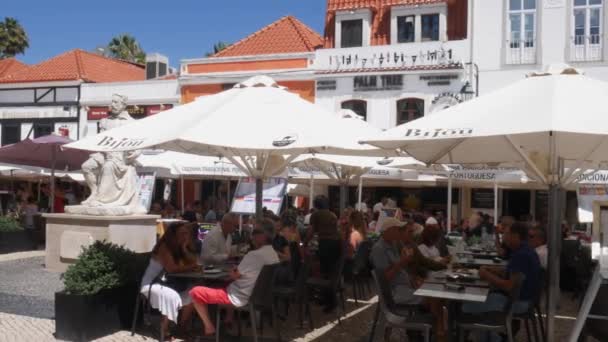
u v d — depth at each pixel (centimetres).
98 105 2614
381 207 1617
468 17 2103
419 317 678
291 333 820
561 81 645
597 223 652
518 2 2061
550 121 546
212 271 795
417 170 1445
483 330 638
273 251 748
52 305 930
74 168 1848
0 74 3269
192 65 2478
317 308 1002
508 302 635
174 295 741
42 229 1739
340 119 809
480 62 2086
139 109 2548
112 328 779
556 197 759
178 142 833
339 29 2308
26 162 1758
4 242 1611
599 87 648
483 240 1422
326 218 967
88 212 1233
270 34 2592
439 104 2092
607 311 594
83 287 748
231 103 767
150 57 3069
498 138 823
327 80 2252
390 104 2170
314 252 1059
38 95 2711
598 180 1170
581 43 1998
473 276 743
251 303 718
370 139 626
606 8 1966
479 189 2119
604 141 809
